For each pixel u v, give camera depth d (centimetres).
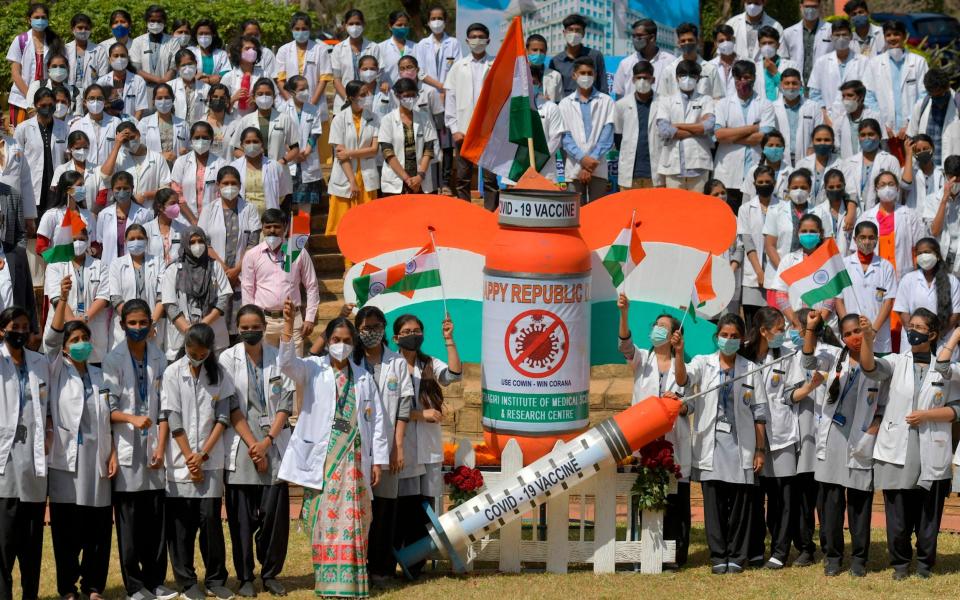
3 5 1888
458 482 937
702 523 1107
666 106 1376
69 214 968
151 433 882
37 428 843
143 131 1391
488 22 1585
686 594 886
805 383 947
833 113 1392
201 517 887
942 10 2822
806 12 1524
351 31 1534
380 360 918
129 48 1562
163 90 1379
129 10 1811
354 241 1005
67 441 856
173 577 947
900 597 875
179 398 877
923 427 907
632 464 964
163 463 880
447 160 1474
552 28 1598
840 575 933
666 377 967
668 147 1372
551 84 1427
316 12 1995
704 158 1364
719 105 1378
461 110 1426
